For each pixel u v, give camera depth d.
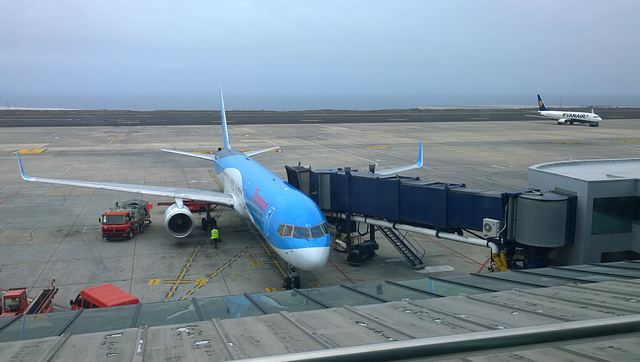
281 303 15.91
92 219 39.59
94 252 31.59
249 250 32.44
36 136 97.56
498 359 8.41
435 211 27.86
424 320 12.51
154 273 27.98
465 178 55.12
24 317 14.52
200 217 41.03
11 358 10.18
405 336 11.02
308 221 24.47
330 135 103.12
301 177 32.66
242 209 33.66
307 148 81.31
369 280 27.34
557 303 14.00
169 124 129.88
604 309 13.01
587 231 24.62
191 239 34.84
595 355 8.38
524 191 25.81
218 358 9.97
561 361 8.21
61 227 37.16
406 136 101.12
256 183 31.66
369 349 6.14
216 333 12.02
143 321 14.10
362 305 15.30
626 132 107.62
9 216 40.00
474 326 11.70
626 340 9.19
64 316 14.68
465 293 16.59
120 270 28.39
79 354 10.43
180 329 12.50
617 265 20.94
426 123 134.62
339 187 32.31
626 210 25.17
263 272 28.36
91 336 11.92
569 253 25.62
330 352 6.05
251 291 25.47
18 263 29.25
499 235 25.25
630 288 15.95
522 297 15.05
